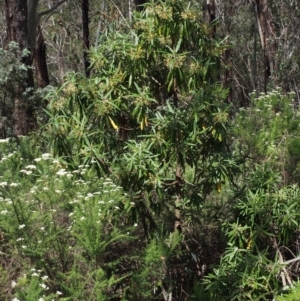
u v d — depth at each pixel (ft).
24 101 32.83
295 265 19.63
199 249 20.10
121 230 16.97
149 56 18.42
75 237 15.96
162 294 18.70
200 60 18.37
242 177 21.12
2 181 17.43
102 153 18.40
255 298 17.97
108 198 16.52
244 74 84.43
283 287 17.70
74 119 18.17
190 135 17.93
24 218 15.60
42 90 33.42
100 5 86.89
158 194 17.80
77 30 91.56
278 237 19.43
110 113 18.07
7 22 39.75
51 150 19.27
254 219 19.22
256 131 27.96
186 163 19.08
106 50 18.81
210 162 18.81
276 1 81.41
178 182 19.04
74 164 18.45
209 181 18.98
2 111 33.01
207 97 18.08
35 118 33.14
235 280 18.06
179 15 18.33
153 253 16.52
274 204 19.11
